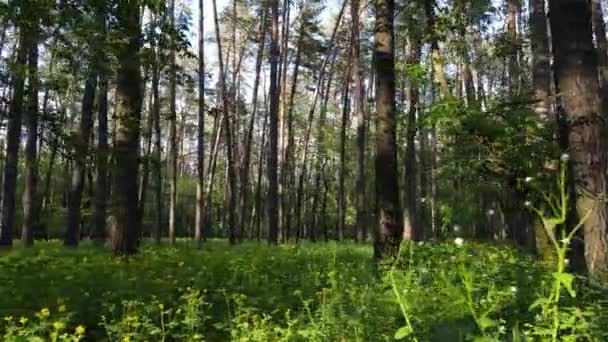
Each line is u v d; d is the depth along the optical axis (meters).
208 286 7.61
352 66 37.56
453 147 7.79
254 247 19.03
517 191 7.09
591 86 6.48
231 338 5.12
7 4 8.54
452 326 3.30
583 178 6.31
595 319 4.39
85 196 34.69
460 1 12.51
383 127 11.02
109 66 10.45
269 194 26.09
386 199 10.73
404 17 13.73
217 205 60.91
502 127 7.45
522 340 3.69
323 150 43.62
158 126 24.31
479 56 16.03
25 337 4.68
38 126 10.87
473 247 8.81
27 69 10.09
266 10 32.62
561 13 6.65
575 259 6.37
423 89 13.09
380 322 4.86
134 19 9.60
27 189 19.94
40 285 7.44
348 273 8.25
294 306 6.35
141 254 12.00
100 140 20.48
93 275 8.30
